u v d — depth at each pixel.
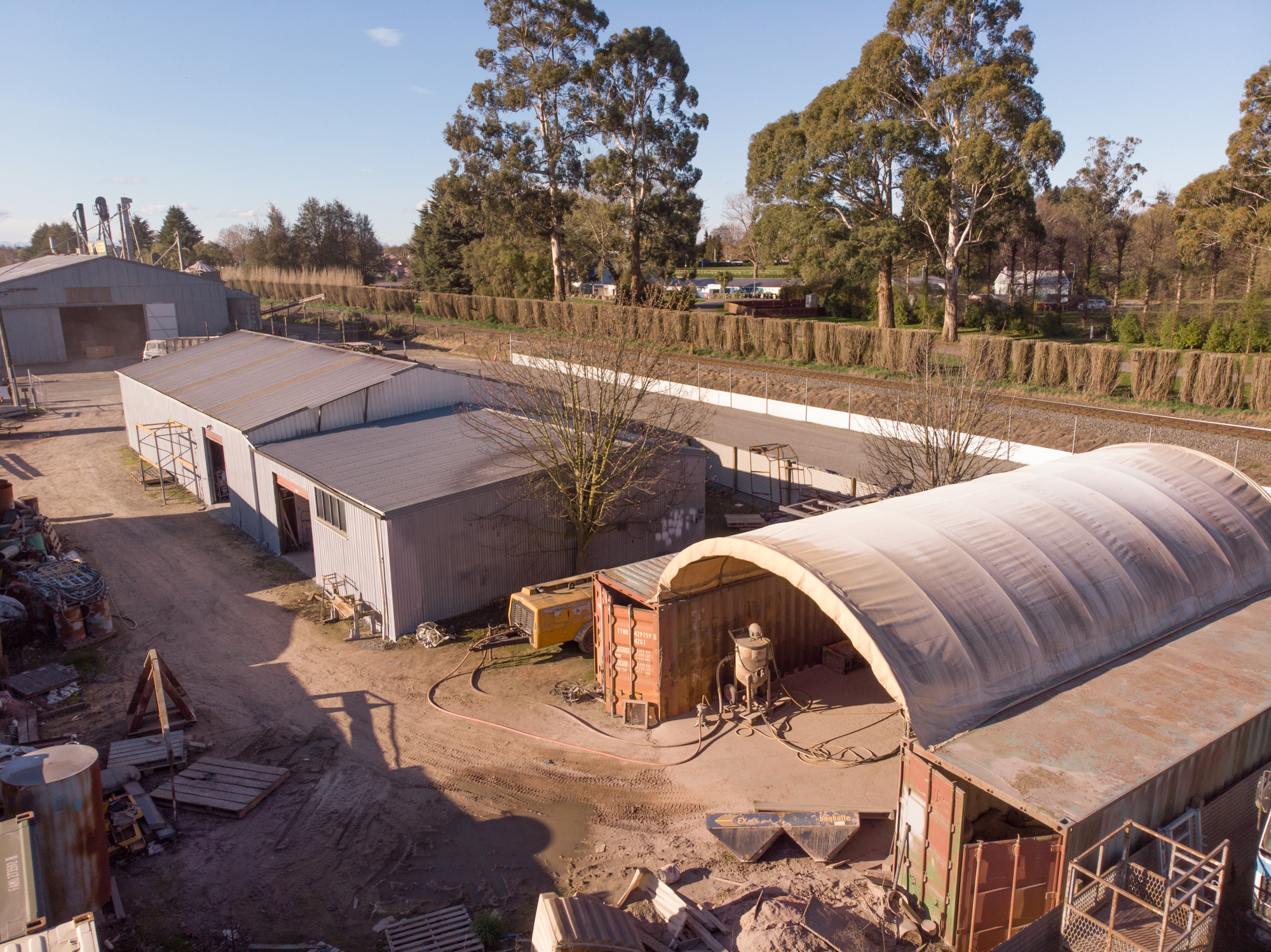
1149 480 16.36
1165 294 74.62
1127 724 10.54
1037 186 54.09
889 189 59.72
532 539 21.44
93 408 45.72
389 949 10.20
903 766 10.51
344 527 20.39
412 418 26.44
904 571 12.16
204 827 12.69
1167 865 9.79
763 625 16.62
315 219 120.25
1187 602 13.83
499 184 69.31
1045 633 11.95
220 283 67.25
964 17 55.41
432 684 17.17
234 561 24.17
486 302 77.81
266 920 10.77
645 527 23.31
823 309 79.44
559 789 13.56
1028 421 34.72
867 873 11.38
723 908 10.70
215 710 16.17
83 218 90.94
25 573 19.48
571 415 21.45
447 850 12.13
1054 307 68.94
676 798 13.27
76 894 10.23
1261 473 27.19
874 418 34.34
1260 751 11.20
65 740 14.82
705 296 104.62
